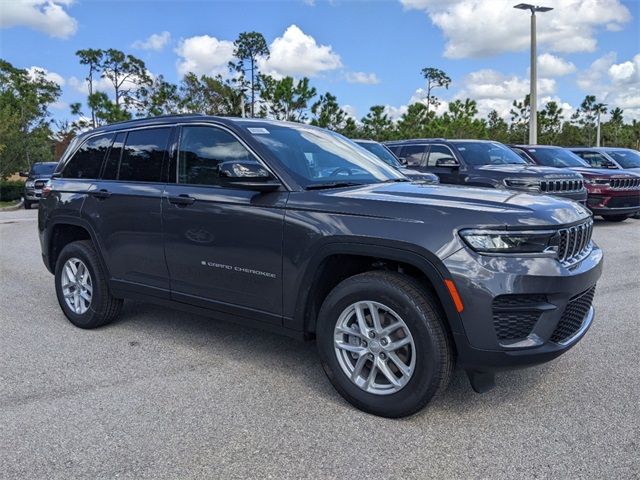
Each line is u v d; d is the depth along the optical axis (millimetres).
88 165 5133
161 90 42188
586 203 11328
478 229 3031
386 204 3305
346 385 3453
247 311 3900
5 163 33906
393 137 37031
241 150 3984
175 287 4332
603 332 4852
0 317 5531
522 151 13008
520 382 3818
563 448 2971
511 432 3148
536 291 3018
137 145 4719
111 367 4160
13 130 34062
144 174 4578
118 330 5051
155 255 4406
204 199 4031
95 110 37594
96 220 4828
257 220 3736
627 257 8273
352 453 2947
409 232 3145
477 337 3025
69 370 4102
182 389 3760
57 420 3316
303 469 2805
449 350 3156
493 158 10750
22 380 3918
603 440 3049
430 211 3174
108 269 4824
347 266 3658
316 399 3602
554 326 3127
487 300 2979
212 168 4133
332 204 3465
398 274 3299
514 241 3031
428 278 3123
